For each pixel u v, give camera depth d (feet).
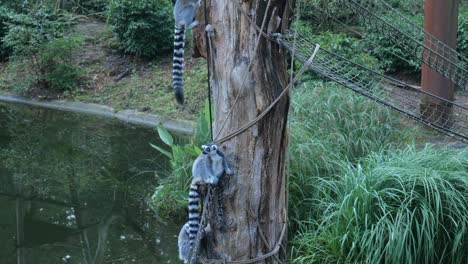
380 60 45.19
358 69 18.48
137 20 52.44
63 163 38.55
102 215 31.50
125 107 48.14
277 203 16.39
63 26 55.72
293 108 31.27
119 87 51.24
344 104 31.37
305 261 24.14
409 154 25.90
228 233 16.01
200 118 30.45
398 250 21.54
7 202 33.24
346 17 47.37
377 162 25.72
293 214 26.61
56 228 30.45
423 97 22.79
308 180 27.04
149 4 51.96
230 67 15.34
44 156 39.78
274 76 15.48
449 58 26.71
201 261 16.21
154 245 28.12
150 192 33.37
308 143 28.14
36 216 31.65
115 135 43.65
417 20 47.09
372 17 21.99
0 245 28.89
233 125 15.60
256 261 16.16
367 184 23.80
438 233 22.47
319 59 17.46
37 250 28.35
